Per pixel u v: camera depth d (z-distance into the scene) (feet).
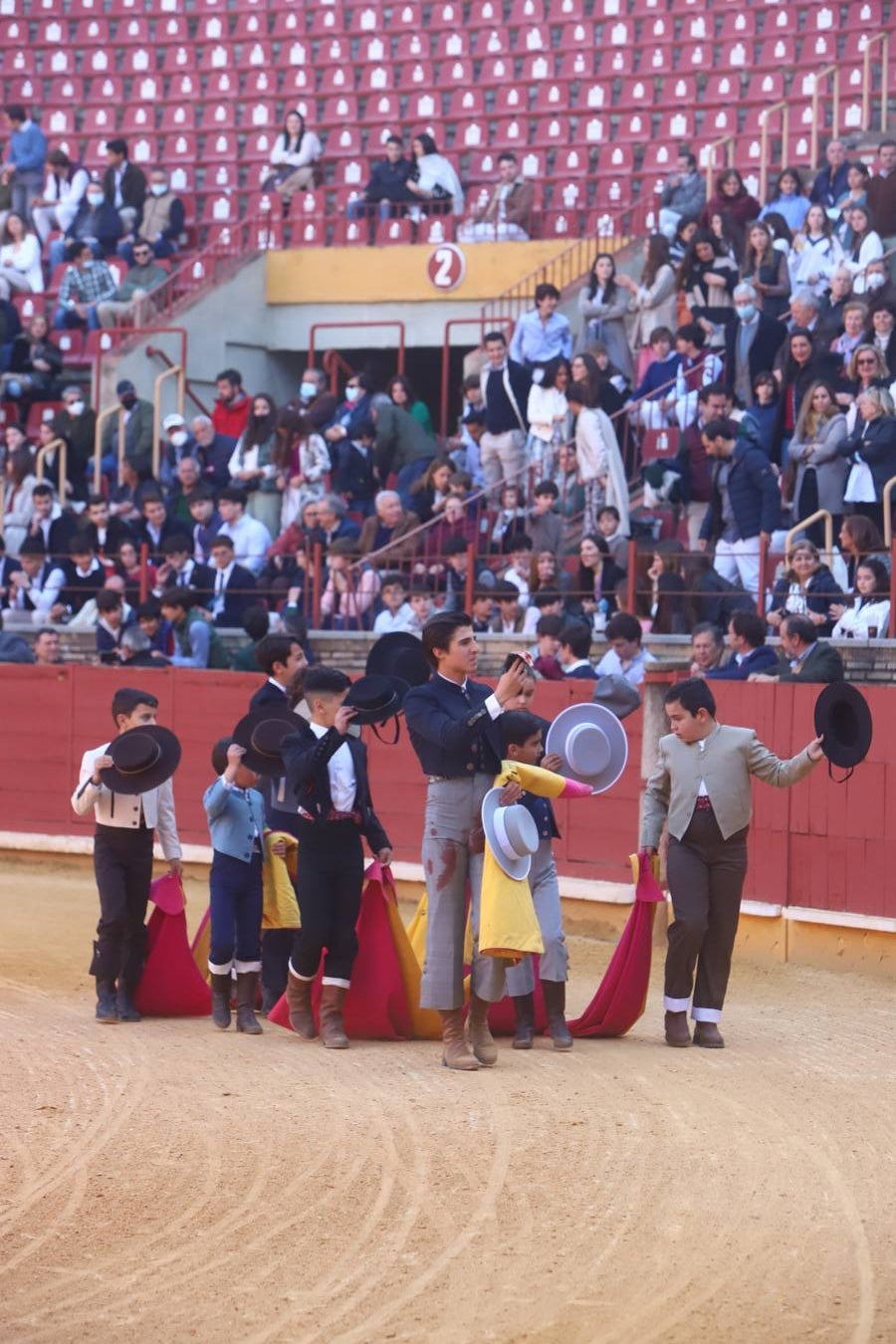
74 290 93.91
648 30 100.32
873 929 44.34
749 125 95.45
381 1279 21.13
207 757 59.62
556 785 32.63
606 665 52.01
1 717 63.72
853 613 50.98
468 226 92.12
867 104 84.38
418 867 54.60
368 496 73.67
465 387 75.82
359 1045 34.78
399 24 107.04
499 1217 23.34
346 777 34.37
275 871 36.96
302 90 107.65
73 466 83.51
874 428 56.08
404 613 61.57
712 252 69.97
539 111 100.63
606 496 63.05
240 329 94.38
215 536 71.10
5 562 74.08
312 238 96.99
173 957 37.52
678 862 35.09
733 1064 33.19
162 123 109.50
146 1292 20.79
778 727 46.39
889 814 44.34
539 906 35.01
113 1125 27.78
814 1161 26.04
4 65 113.50
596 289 75.05
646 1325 19.69
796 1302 20.34
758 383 62.18
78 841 61.98
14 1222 23.21
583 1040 35.86
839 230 71.36
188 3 112.27
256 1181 24.86
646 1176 25.14
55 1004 39.09
